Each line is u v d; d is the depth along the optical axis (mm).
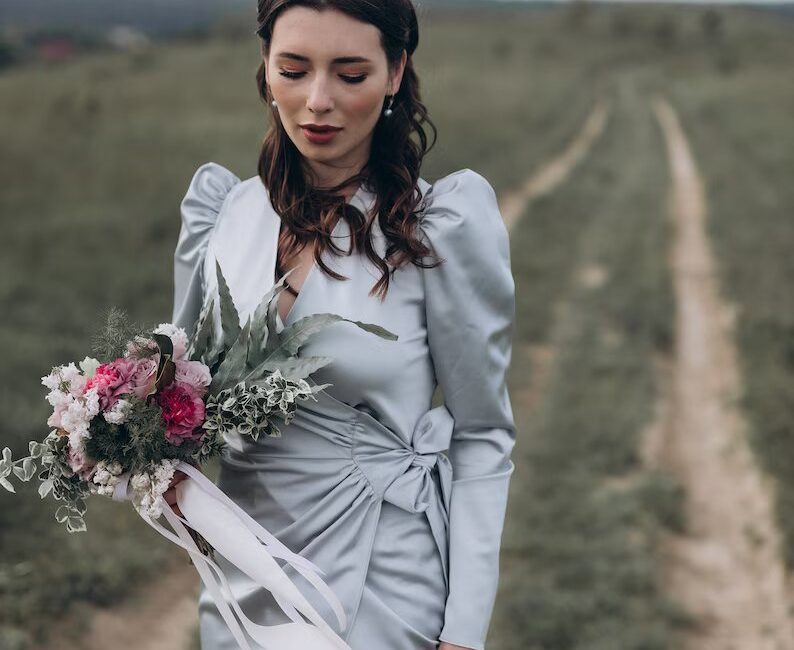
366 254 2111
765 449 7531
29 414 6699
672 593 5863
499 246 2162
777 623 5547
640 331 10859
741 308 11812
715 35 75688
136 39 53875
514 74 41500
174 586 5352
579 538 6172
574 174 22047
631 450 7586
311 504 2080
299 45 2027
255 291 2135
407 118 2205
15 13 148625
